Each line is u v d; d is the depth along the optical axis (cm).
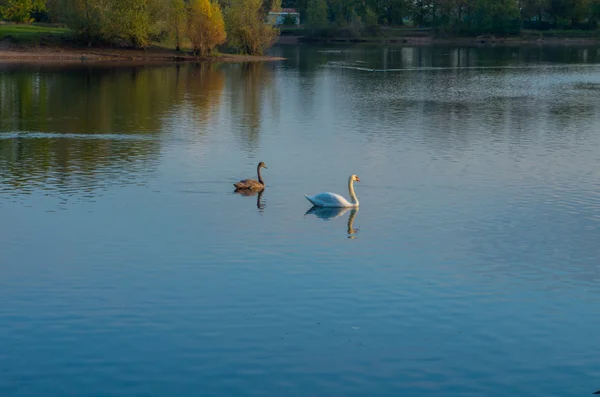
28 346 1642
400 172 3331
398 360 1593
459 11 17125
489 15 16262
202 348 1639
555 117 5112
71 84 6881
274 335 1702
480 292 1961
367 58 11394
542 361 1596
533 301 1908
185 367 1560
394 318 1795
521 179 3212
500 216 2659
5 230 2438
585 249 2312
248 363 1577
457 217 2644
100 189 2969
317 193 2961
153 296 1916
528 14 17138
